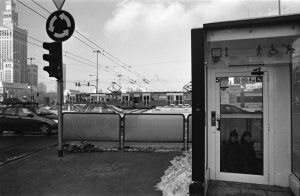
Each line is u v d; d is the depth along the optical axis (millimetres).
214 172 5258
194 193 4438
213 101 5281
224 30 4426
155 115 8875
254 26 4305
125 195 4824
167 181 5277
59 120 7758
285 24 4191
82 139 9055
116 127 8898
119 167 6527
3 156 8164
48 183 5453
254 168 5141
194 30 4449
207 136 5160
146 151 8344
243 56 4793
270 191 4719
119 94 43188
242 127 5211
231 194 4605
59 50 7727
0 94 64000
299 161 4363
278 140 4961
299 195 4195
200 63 4445
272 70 4996
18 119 13383
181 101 42062
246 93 5184
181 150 8469
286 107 4926
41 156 7730
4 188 5195
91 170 6297
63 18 7668
